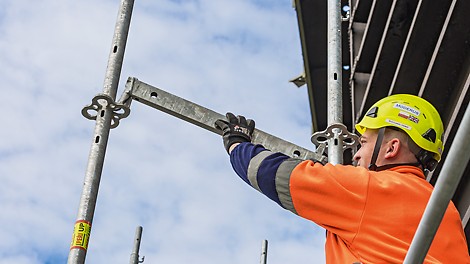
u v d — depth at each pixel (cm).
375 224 457
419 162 501
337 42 773
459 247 467
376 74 1243
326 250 478
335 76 750
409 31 1135
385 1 1270
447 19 1020
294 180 471
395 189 463
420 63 1123
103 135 677
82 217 639
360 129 524
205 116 701
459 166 334
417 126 503
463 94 975
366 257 452
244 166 498
